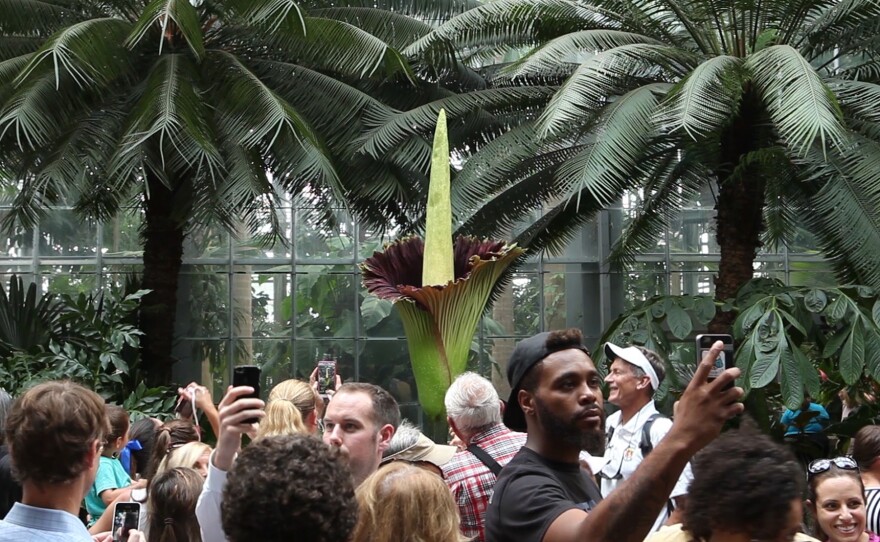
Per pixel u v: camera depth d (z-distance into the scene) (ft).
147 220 40.22
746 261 33.30
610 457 15.17
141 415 35.40
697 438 7.18
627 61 32.65
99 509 17.08
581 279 51.37
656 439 14.74
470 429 13.67
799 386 27.35
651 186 40.81
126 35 35.04
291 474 6.51
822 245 34.96
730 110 29.60
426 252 21.97
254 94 34.42
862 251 29.78
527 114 38.70
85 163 33.09
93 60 32.99
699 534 7.39
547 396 9.07
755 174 33.04
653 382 15.17
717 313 33.09
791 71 27.45
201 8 38.09
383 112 37.47
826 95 26.63
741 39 33.88
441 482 9.14
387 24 40.04
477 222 38.32
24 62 34.83
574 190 29.66
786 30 33.32
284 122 35.65
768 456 7.33
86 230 50.19
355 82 39.65
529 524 8.41
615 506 7.32
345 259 50.98
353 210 41.32
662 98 32.17
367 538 8.93
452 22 34.96
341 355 50.39
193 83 34.91
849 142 30.58
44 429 8.27
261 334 50.37
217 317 50.11
